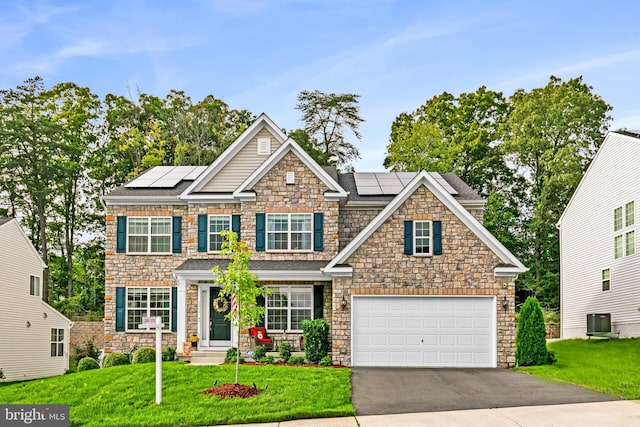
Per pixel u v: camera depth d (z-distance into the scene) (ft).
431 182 90.89
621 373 80.38
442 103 189.88
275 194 102.83
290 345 94.48
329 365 88.22
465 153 173.47
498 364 88.53
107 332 105.09
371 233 90.99
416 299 90.17
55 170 169.17
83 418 63.26
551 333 154.40
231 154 108.37
